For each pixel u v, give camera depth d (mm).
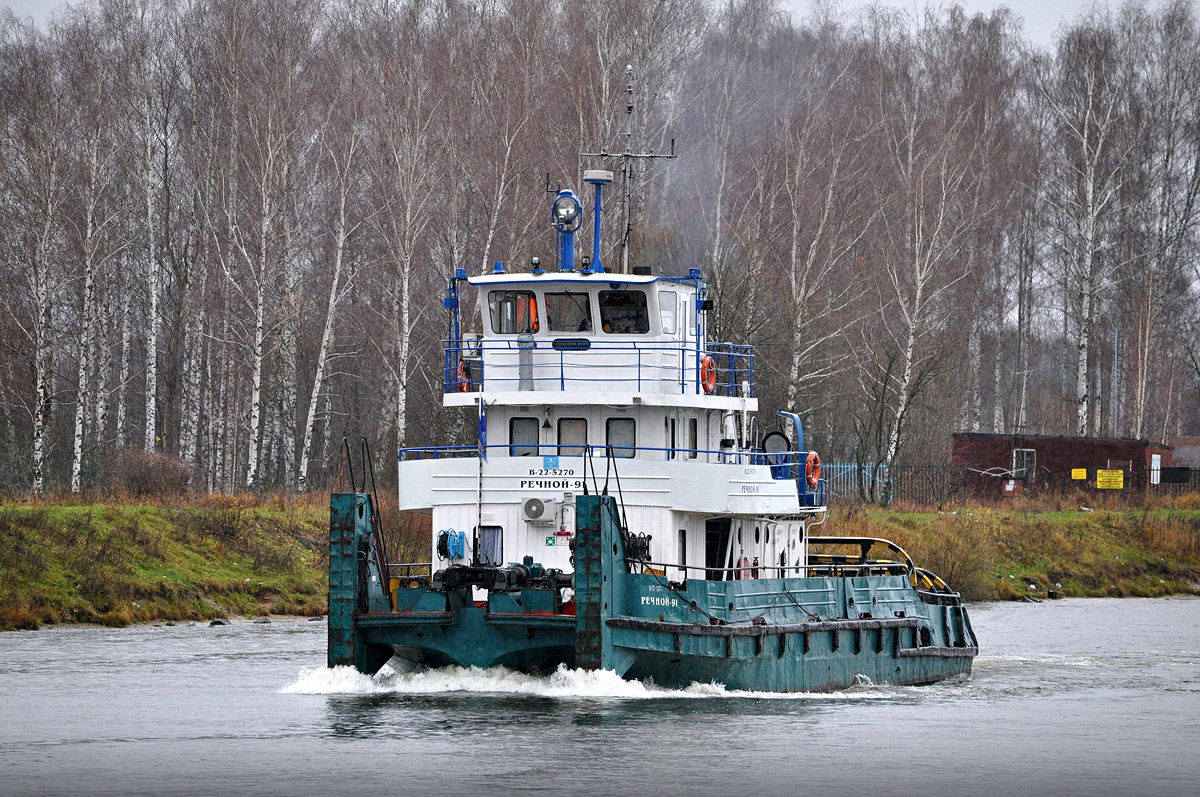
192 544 191000
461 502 113688
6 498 199250
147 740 97188
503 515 113062
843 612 124625
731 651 109688
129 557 181000
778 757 93250
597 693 103812
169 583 178125
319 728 98812
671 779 86562
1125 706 122125
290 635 161875
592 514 103375
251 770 88188
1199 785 89500
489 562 112625
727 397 126125
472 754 91312
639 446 117062
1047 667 151875
